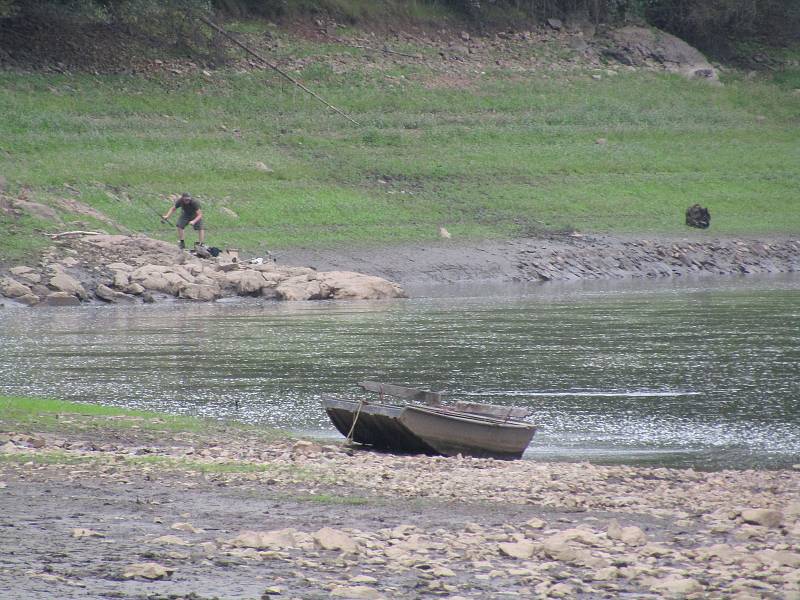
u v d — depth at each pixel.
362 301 137.62
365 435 58.53
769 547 36.09
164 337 101.31
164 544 33.09
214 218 171.38
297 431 62.16
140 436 56.12
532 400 72.38
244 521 37.53
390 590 29.27
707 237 196.25
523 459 56.03
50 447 50.94
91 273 136.62
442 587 29.73
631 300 137.25
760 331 107.06
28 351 91.81
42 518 36.47
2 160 174.25
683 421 66.06
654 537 37.50
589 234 190.00
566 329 108.38
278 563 31.45
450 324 112.44
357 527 37.41
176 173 184.12
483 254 172.75
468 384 77.88
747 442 60.44
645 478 49.66
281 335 103.12
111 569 29.91
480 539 35.75
